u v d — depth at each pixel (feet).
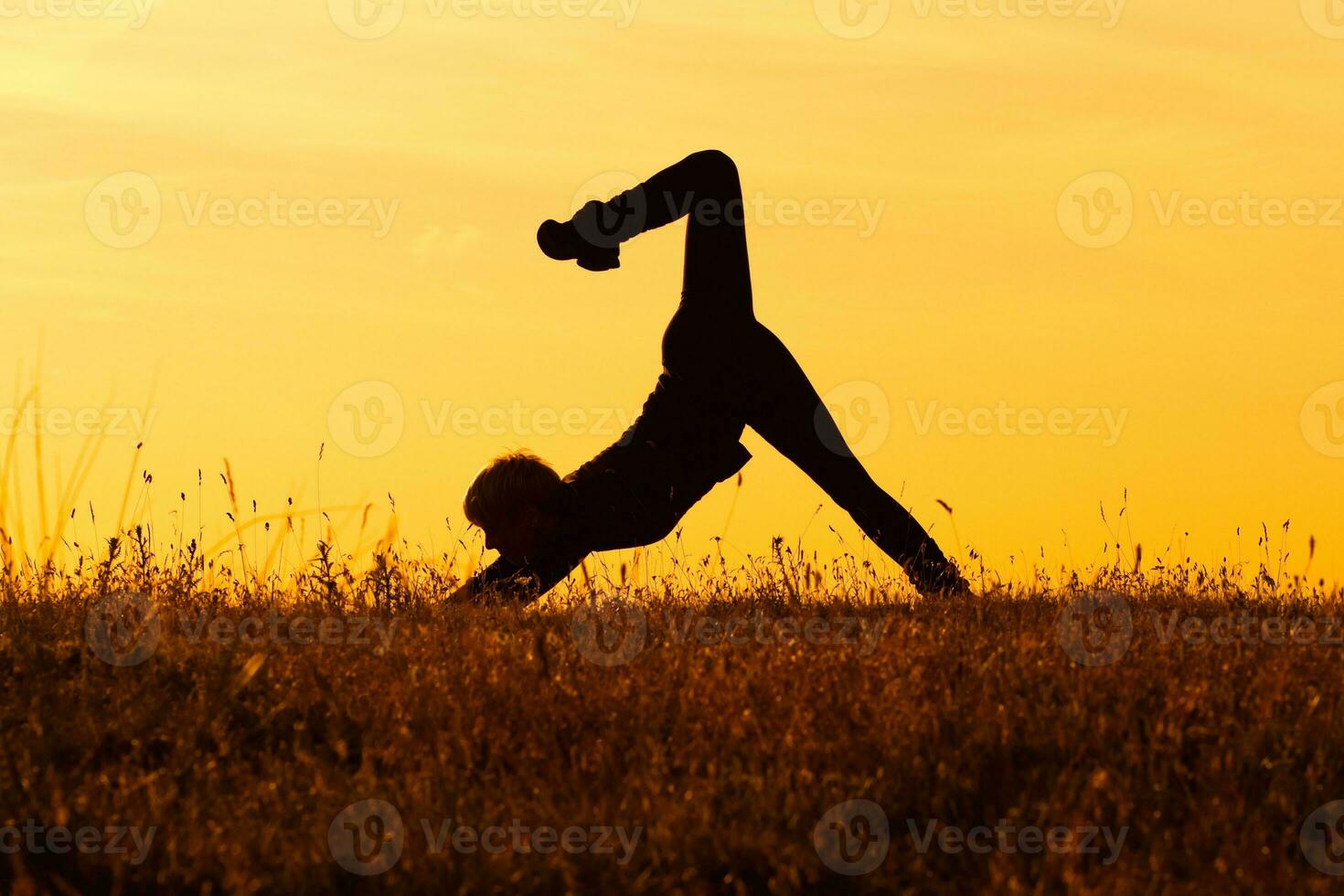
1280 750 41.06
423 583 69.05
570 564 74.49
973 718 42.16
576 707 44.27
